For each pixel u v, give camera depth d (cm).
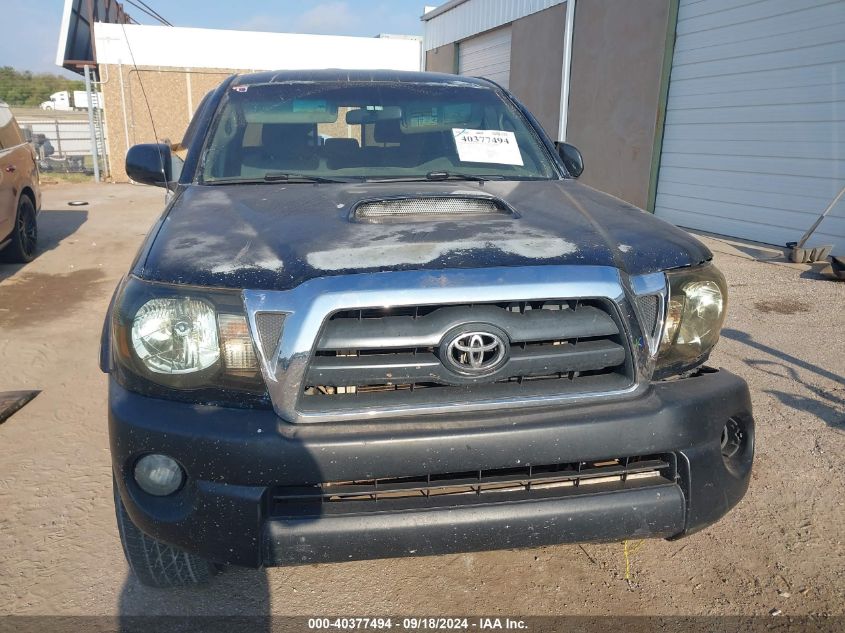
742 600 253
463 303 201
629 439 209
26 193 805
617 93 1106
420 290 198
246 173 317
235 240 228
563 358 211
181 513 203
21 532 292
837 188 761
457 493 207
